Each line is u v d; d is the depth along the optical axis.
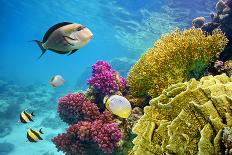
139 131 3.42
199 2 25.62
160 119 3.29
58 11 49.31
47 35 2.82
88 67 41.16
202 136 2.52
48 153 20.25
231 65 5.39
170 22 29.94
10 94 31.14
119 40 52.06
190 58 5.10
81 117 7.00
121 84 7.24
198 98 3.00
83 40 2.81
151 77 5.43
